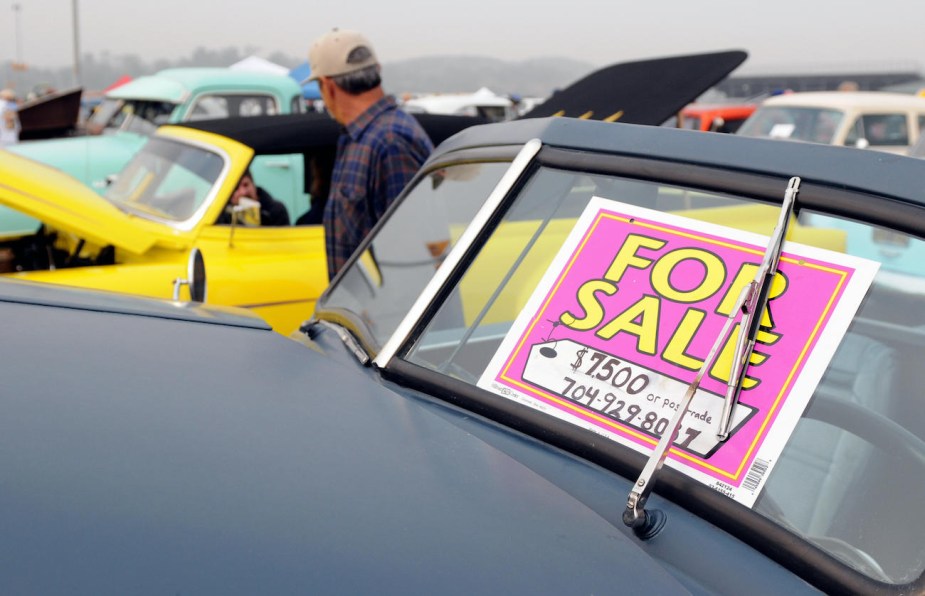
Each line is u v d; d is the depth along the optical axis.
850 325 1.26
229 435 1.19
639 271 1.48
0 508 0.95
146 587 0.86
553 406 1.41
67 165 8.59
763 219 1.40
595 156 1.65
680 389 1.32
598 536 1.08
